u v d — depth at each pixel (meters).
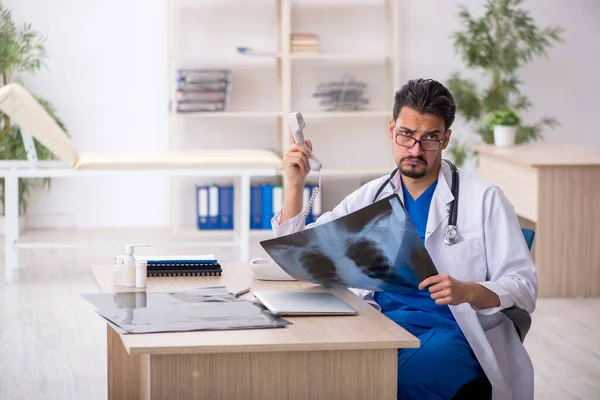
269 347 1.94
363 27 7.74
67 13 7.43
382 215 2.15
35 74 7.43
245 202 5.83
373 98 7.83
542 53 7.83
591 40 7.86
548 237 5.40
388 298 2.65
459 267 2.55
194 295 2.38
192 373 1.95
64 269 6.16
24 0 7.35
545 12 7.82
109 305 2.24
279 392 2.00
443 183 2.59
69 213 7.64
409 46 7.80
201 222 7.27
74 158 5.54
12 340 4.45
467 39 7.14
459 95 7.22
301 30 7.71
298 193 2.59
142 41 7.56
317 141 7.85
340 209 2.75
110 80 7.55
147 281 2.57
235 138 7.75
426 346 2.41
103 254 6.68
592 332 4.69
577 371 4.03
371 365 2.03
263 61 7.69
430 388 2.34
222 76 7.20
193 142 7.70
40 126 5.30
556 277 5.43
